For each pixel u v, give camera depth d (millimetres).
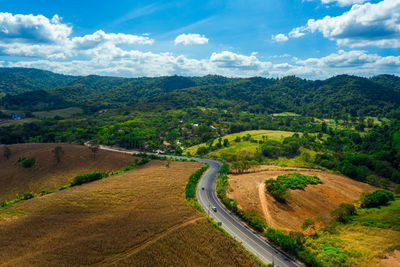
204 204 65188
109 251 41406
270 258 43188
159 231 47875
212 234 48281
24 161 101812
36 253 40281
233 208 61000
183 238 46031
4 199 76250
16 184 85875
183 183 80188
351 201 77938
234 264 41125
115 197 65250
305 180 89125
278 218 62062
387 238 47562
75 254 40156
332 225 57594
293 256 43969
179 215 54938
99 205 60125
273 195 74125
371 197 72438
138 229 48375
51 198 65188
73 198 64438
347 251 43375
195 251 43375
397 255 41344
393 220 56062
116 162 111250
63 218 53250
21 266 36625
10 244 43156
